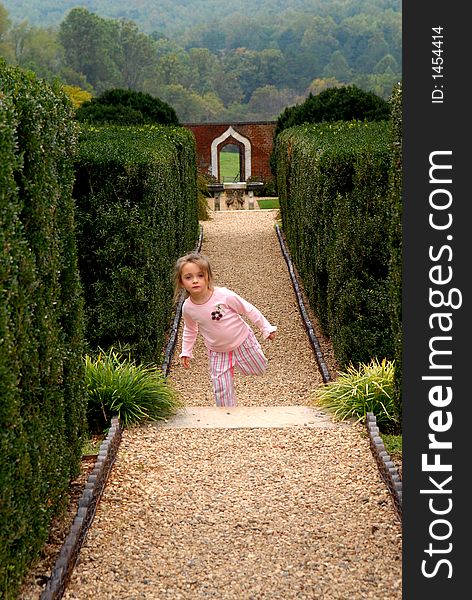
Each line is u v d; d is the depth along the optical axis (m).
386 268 6.91
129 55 75.25
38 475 3.24
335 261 7.12
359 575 3.35
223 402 6.19
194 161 14.88
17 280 3.07
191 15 119.38
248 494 4.23
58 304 3.83
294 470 4.55
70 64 69.75
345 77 81.56
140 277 7.00
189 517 3.95
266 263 13.30
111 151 7.19
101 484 4.19
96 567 3.45
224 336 6.05
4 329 2.81
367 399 5.62
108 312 7.00
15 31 59.44
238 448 4.95
